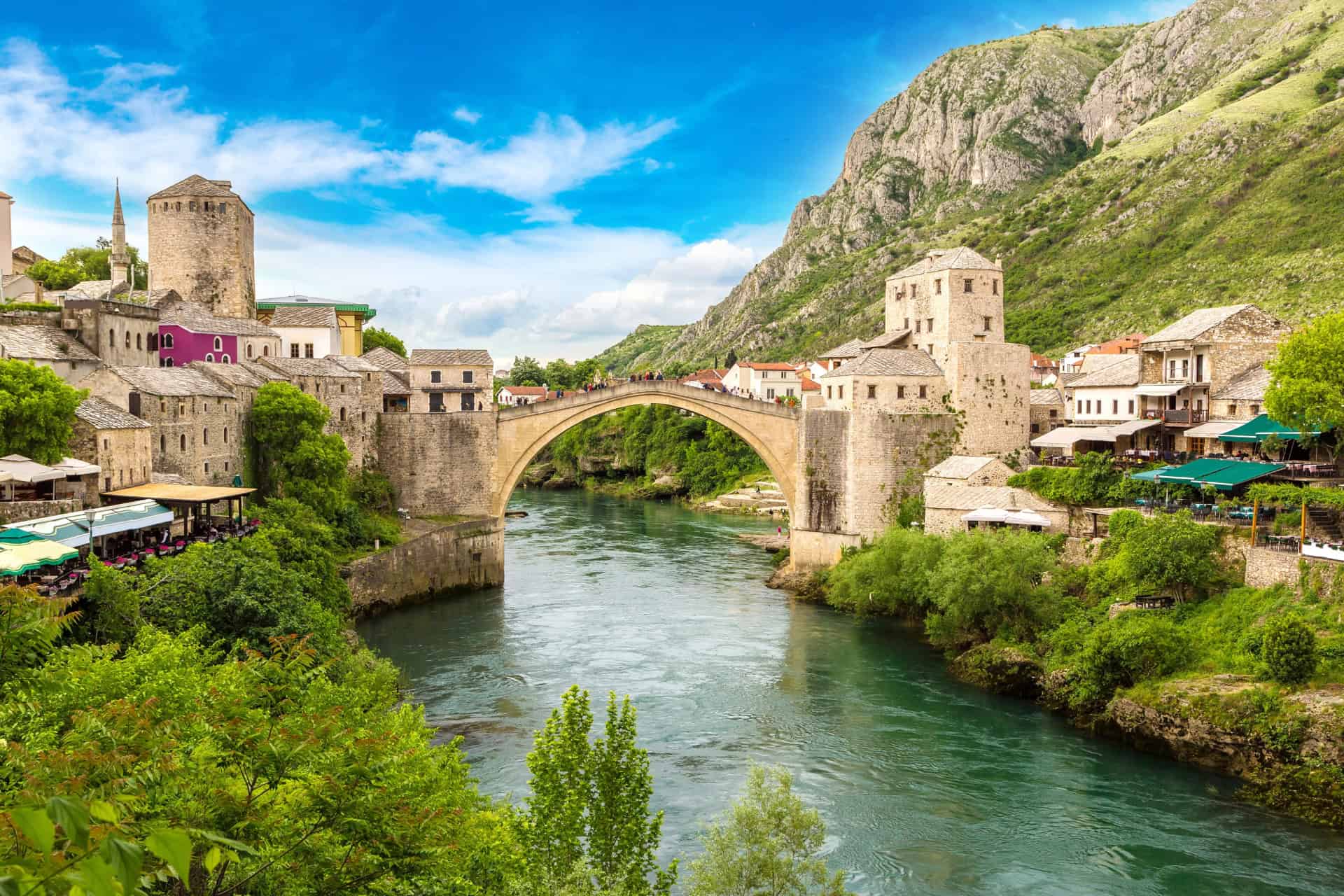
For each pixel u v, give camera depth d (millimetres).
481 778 46625
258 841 19234
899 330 100438
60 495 56188
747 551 111938
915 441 91500
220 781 19797
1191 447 78562
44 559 40062
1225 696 48375
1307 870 38219
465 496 94938
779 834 31156
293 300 137500
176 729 20016
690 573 98375
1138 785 46312
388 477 94000
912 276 98938
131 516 53375
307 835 19344
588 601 85688
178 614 45000
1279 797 44125
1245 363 78312
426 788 24609
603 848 28797
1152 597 60438
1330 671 47844
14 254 121375
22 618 22703
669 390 96938
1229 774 47219
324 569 64562
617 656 68062
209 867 11633
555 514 148125
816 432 95250
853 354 123625
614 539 120812
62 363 68750
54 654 25828
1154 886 37219
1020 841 40969
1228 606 56750
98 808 9414
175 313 89750
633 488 182000
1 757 18688
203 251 107438
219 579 47188
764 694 60000
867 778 47531
